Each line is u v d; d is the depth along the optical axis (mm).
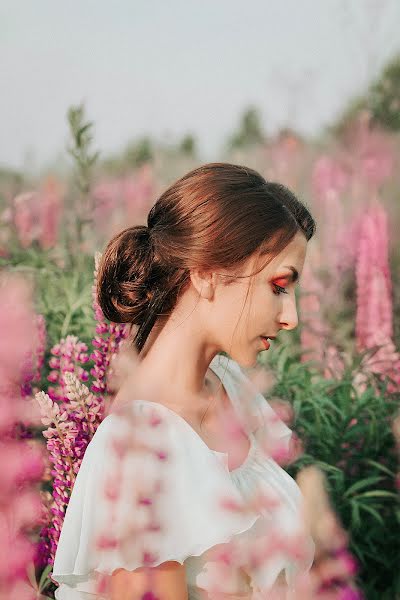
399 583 2961
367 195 5516
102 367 2051
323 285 4762
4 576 1880
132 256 1664
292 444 2791
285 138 6535
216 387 1854
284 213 1586
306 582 1663
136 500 1446
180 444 1514
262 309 1592
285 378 3303
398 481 3000
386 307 4273
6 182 6371
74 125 4309
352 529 2826
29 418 2111
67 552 1527
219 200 1562
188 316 1628
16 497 1958
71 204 5285
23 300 2373
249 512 1485
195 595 1509
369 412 3125
